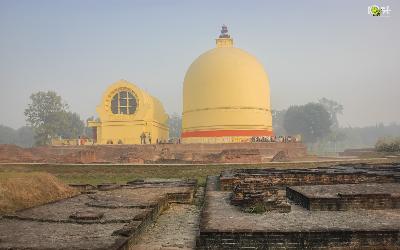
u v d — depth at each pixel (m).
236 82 44.38
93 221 9.35
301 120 85.75
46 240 7.52
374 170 18.77
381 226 7.91
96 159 35.75
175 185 18.20
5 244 7.20
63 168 27.14
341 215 9.41
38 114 72.62
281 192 14.76
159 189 16.53
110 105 43.97
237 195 11.72
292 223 8.41
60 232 8.27
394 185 13.72
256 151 31.53
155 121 45.66
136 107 43.53
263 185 12.64
